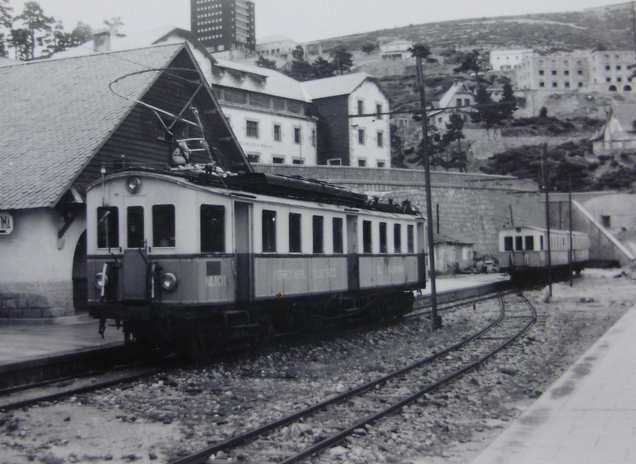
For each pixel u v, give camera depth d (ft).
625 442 23.13
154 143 69.21
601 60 452.76
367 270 61.26
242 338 48.06
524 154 300.20
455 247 160.25
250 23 479.41
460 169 294.46
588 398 30.30
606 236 205.46
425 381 38.60
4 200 56.54
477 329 64.75
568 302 94.38
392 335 59.77
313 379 39.91
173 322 41.93
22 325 56.75
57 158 60.18
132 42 153.58
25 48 224.33
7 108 74.08
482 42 634.02
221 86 157.79
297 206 50.75
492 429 28.73
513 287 131.13
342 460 23.99
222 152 82.17
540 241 128.16
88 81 74.64
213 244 42.45
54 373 39.32
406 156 314.76
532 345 53.31
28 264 57.82
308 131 184.03
